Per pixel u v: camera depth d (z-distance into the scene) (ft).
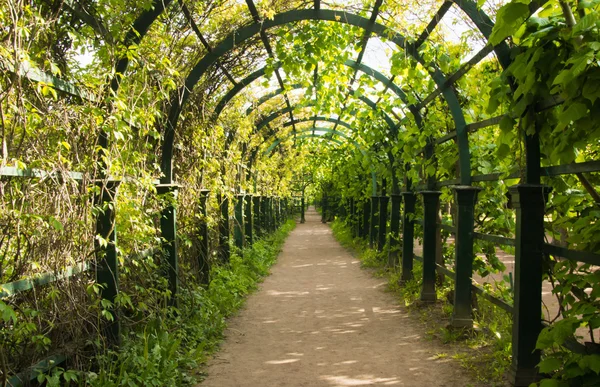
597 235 7.98
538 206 10.69
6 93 7.55
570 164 9.34
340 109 27.22
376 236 37.58
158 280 14.53
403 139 21.29
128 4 11.75
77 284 9.80
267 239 44.11
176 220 17.33
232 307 19.45
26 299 8.75
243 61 20.15
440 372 12.26
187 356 13.16
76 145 9.98
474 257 16.08
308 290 24.02
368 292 23.13
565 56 8.54
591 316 7.63
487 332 15.08
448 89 16.05
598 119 7.79
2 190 7.79
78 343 9.76
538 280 10.80
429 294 19.56
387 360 13.29
